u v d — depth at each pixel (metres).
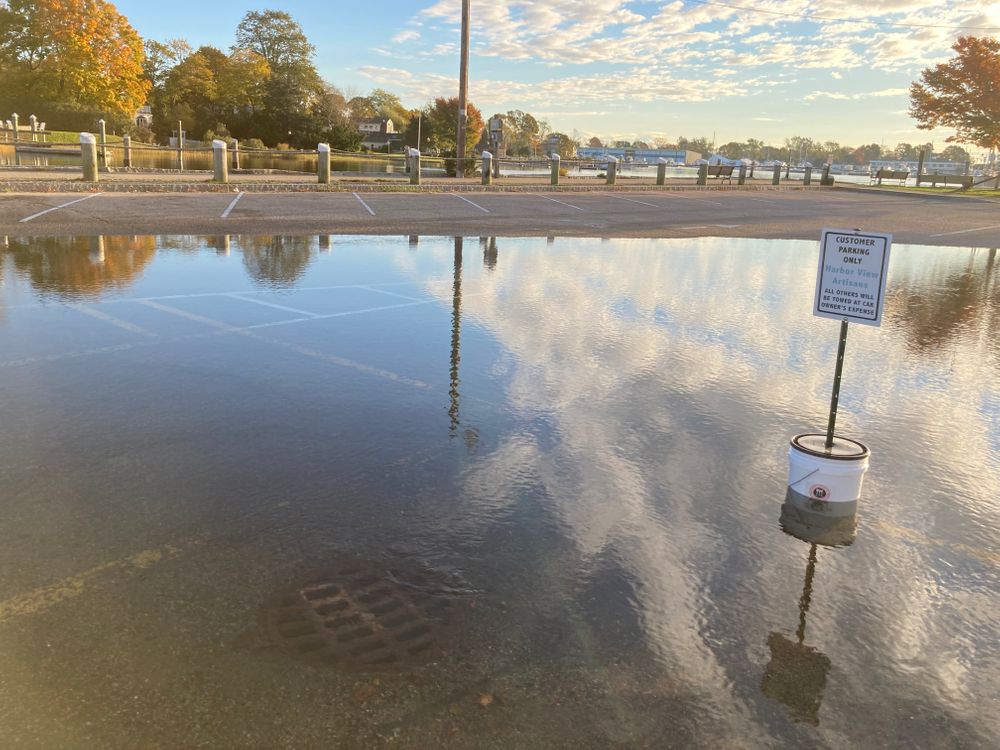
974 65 42.66
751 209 26.11
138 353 6.05
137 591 2.82
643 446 4.48
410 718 2.22
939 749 2.19
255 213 16.97
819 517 3.64
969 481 4.16
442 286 9.39
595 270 11.27
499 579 2.99
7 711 2.19
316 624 2.65
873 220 23.25
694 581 3.04
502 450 4.32
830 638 2.70
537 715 2.25
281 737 2.13
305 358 6.05
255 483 3.79
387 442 4.38
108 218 14.92
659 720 2.25
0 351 5.96
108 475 3.83
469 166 33.88
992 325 8.44
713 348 6.92
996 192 44.94
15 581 2.87
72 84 62.59
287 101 85.19
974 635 2.75
